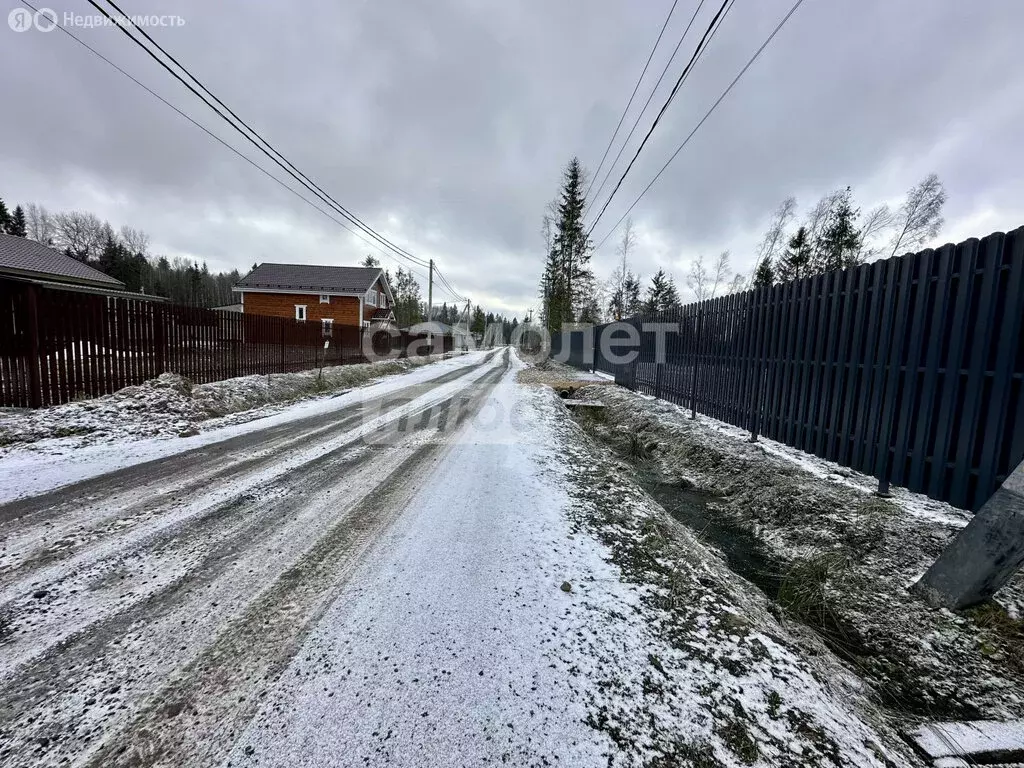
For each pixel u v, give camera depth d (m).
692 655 1.85
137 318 6.71
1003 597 2.35
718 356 6.44
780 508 3.75
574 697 1.59
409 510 3.28
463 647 1.82
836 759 1.41
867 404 3.70
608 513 3.38
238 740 1.37
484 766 1.32
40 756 1.32
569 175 27.53
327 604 2.10
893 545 2.89
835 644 2.26
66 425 5.10
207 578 2.31
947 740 1.68
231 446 5.00
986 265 2.74
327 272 29.61
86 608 2.04
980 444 2.81
